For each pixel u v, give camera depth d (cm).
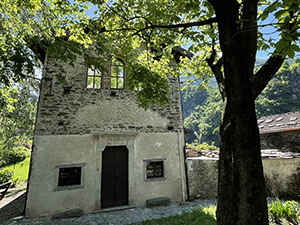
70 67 568
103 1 309
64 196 476
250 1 203
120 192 542
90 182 507
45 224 413
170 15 331
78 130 529
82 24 346
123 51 403
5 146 912
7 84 332
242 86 183
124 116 586
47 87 533
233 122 181
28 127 829
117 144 558
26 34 343
